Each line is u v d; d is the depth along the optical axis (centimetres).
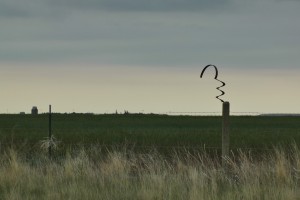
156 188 3731
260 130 11600
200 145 7050
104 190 3728
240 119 18738
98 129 11356
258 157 5912
